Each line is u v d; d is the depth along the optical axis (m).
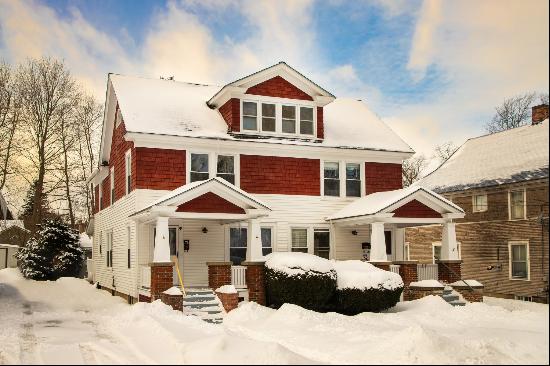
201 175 20.98
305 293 16.56
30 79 39.72
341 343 11.11
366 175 23.81
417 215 20.16
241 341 10.50
